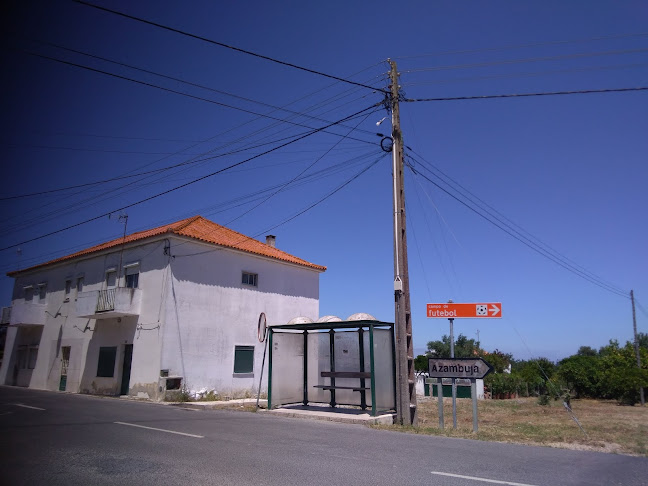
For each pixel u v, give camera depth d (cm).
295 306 2700
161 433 998
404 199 1477
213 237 2402
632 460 804
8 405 1570
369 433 1082
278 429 1102
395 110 1523
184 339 2108
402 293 1384
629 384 2423
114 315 2231
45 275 3036
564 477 667
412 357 1377
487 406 2161
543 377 3181
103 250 2491
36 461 720
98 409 1484
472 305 1488
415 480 634
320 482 617
